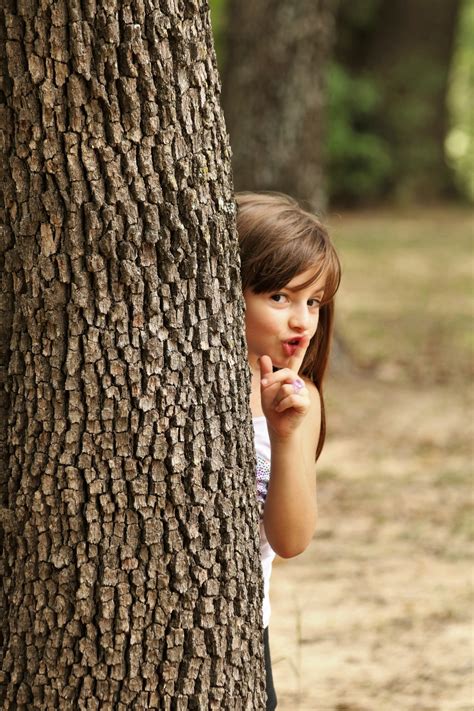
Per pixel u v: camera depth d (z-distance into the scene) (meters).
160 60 3.17
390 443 11.58
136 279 3.19
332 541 8.89
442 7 34.81
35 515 3.24
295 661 6.79
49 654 3.28
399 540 8.90
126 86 3.13
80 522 3.23
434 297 20.50
